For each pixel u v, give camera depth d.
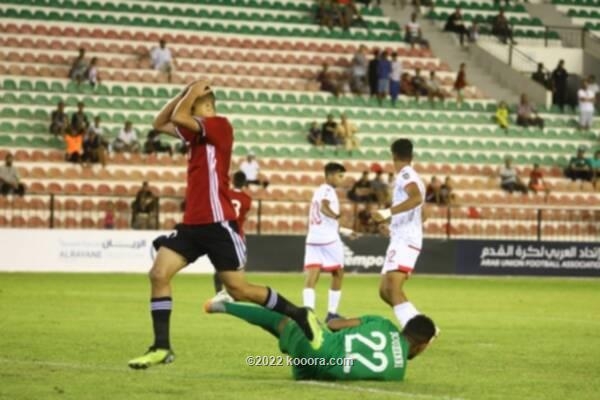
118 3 81.06
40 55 76.31
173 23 81.44
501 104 80.75
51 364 23.06
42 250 60.44
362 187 68.69
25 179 67.75
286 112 78.00
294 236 63.78
